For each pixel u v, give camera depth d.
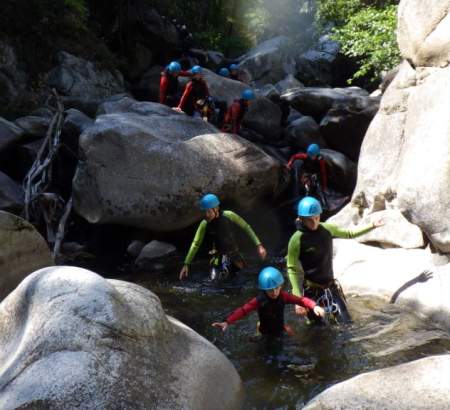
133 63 16.28
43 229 8.93
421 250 6.52
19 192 8.94
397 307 5.79
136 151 8.41
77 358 3.40
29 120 10.25
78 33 14.29
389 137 7.77
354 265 6.74
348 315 5.53
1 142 9.52
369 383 3.47
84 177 8.54
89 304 3.62
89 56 14.11
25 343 3.55
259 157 9.11
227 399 3.90
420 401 3.25
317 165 9.95
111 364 3.44
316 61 18.14
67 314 3.58
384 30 12.62
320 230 5.43
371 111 11.21
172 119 9.46
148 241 8.77
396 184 7.12
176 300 6.66
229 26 23.83
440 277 5.71
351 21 13.37
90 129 8.64
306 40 20.41
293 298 5.21
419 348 4.91
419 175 5.89
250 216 9.49
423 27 6.64
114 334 3.56
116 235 9.05
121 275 7.69
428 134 6.07
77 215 9.23
